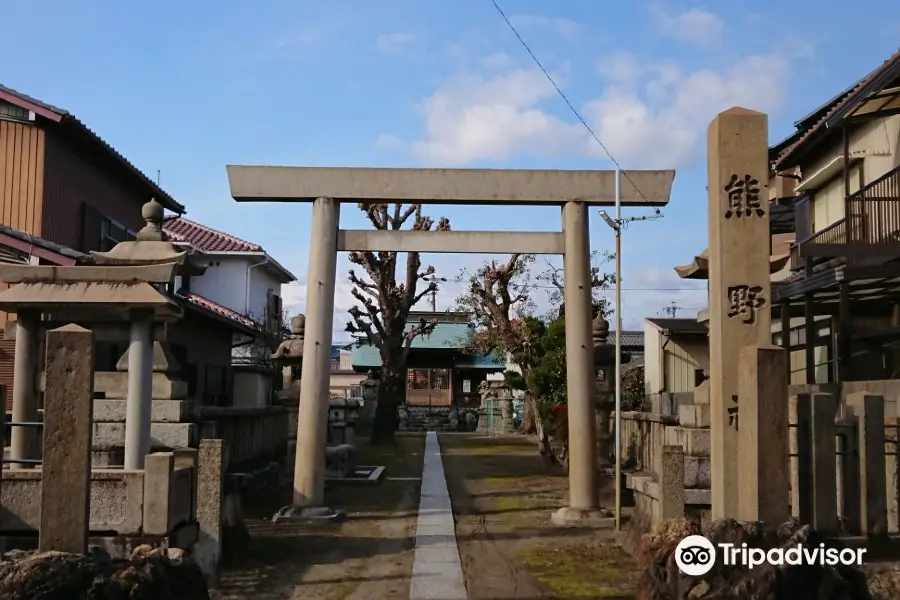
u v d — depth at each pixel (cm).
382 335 2825
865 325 1822
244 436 1546
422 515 1351
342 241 1313
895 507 848
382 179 1303
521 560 1016
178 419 1101
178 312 978
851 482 780
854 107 1521
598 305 2700
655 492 988
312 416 1306
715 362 829
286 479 1705
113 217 2220
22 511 761
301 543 1120
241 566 975
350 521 1294
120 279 977
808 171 2184
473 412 4297
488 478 1847
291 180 1300
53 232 1859
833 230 1911
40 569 586
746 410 713
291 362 1784
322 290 1305
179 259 1080
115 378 1088
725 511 790
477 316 3080
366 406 3534
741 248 826
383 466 2033
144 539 780
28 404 1022
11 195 1811
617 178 1301
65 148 1916
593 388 1306
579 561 1009
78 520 649
